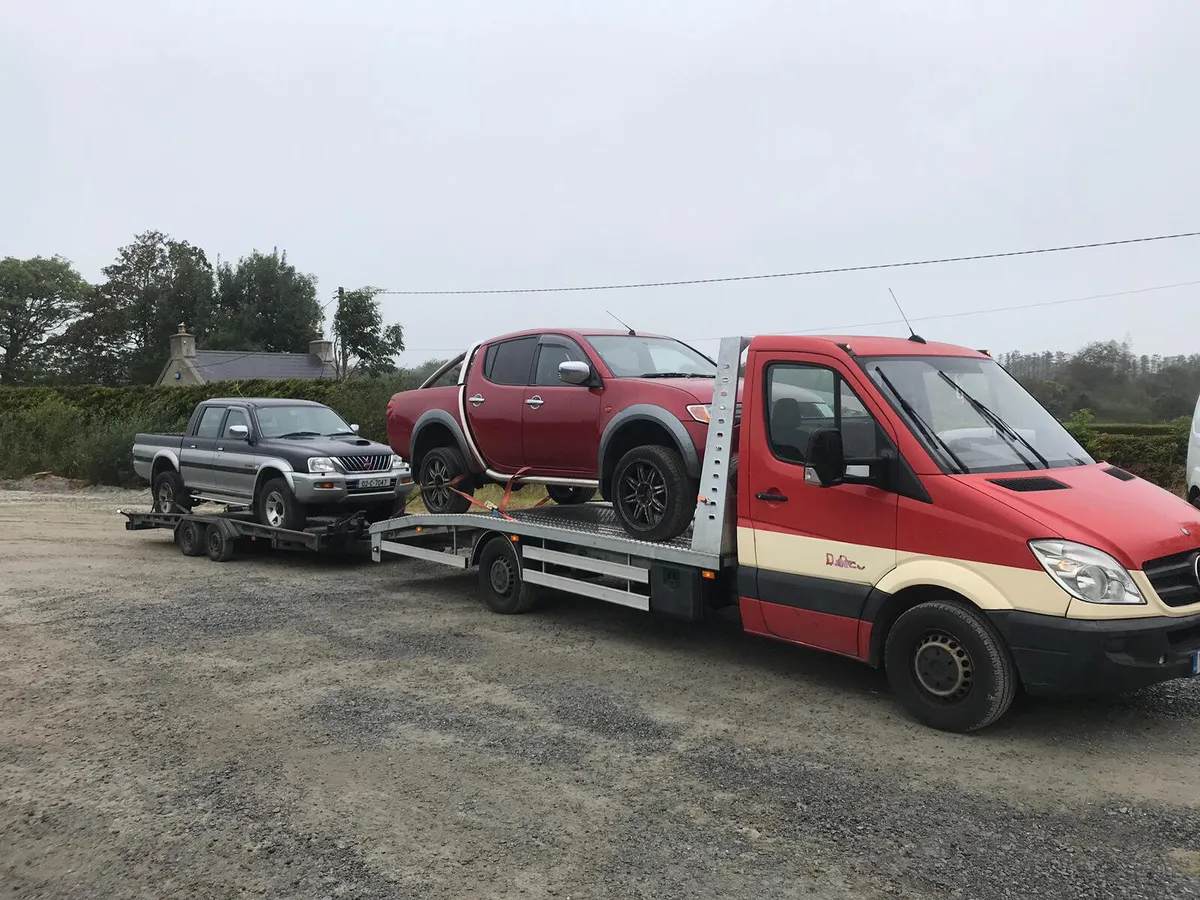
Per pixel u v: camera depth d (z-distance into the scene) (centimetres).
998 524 460
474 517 816
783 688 579
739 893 332
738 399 616
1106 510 468
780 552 559
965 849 362
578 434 734
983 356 619
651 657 660
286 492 1082
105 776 452
